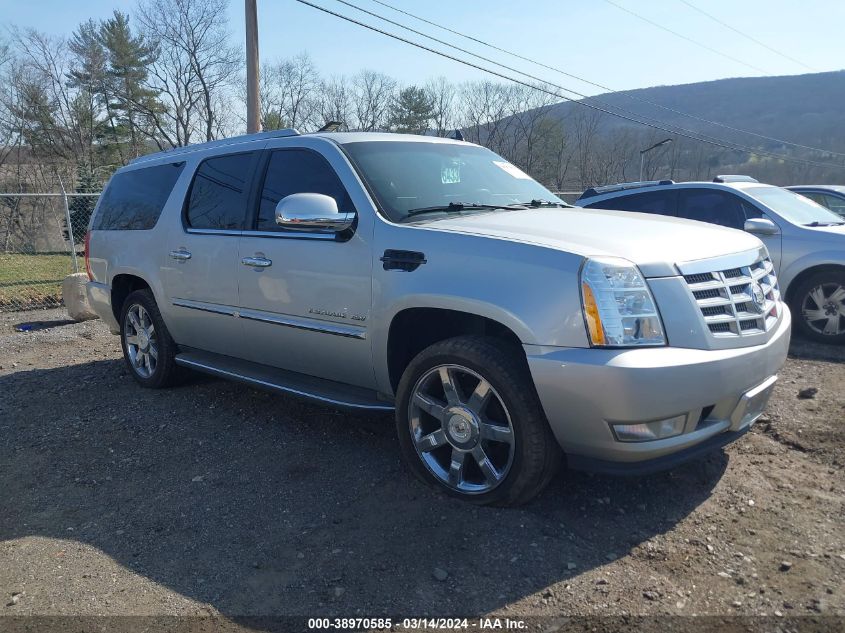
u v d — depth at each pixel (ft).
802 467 12.96
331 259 13.10
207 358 17.17
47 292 38.01
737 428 11.12
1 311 34.50
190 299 16.69
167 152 18.90
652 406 9.79
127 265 18.70
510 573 9.72
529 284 10.52
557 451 10.99
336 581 9.71
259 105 48.57
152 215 18.07
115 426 16.37
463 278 11.16
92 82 151.12
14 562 10.61
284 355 14.66
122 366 21.97
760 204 24.45
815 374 19.04
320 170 14.03
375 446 14.37
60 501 12.67
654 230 11.91
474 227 11.89
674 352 10.11
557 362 10.09
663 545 10.38
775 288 12.66
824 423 14.98
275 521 11.48
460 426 11.44
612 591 9.28
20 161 140.05
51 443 15.51
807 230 22.94
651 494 11.94
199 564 10.34
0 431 16.44
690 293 10.52
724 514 11.25
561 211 13.75
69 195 40.16
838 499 11.66
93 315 31.81
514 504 11.25
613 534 10.69
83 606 9.41
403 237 12.10
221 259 15.55
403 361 12.83
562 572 9.73
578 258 10.28
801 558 9.96
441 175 14.52
